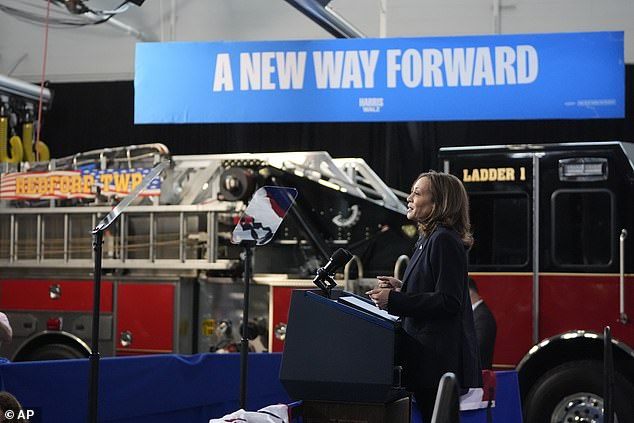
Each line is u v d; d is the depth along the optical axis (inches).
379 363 173.9
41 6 602.9
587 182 384.8
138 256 434.0
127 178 433.7
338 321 177.2
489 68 333.1
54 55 604.1
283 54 344.5
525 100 331.6
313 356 177.6
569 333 379.2
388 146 547.5
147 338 427.2
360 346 175.5
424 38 336.2
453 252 187.0
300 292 180.7
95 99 593.9
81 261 441.7
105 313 434.0
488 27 547.5
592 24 533.0
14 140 550.6
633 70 517.0
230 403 290.5
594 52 329.1
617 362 374.6
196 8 590.6
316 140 558.6
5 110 555.5
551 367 387.5
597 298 380.5
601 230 382.0
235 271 423.5
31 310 446.6
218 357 287.1
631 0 528.1
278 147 563.8
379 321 175.3
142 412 265.3
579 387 373.7
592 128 518.9
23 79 607.8
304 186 430.6
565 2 537.0
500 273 390.9
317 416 179.8
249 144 567.8
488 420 263.7
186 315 428.1
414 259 193.3
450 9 553.3
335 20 464.4
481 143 535.2
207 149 574.9
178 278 426.3
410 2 557.6
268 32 581.0
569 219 385.7
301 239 427.5
